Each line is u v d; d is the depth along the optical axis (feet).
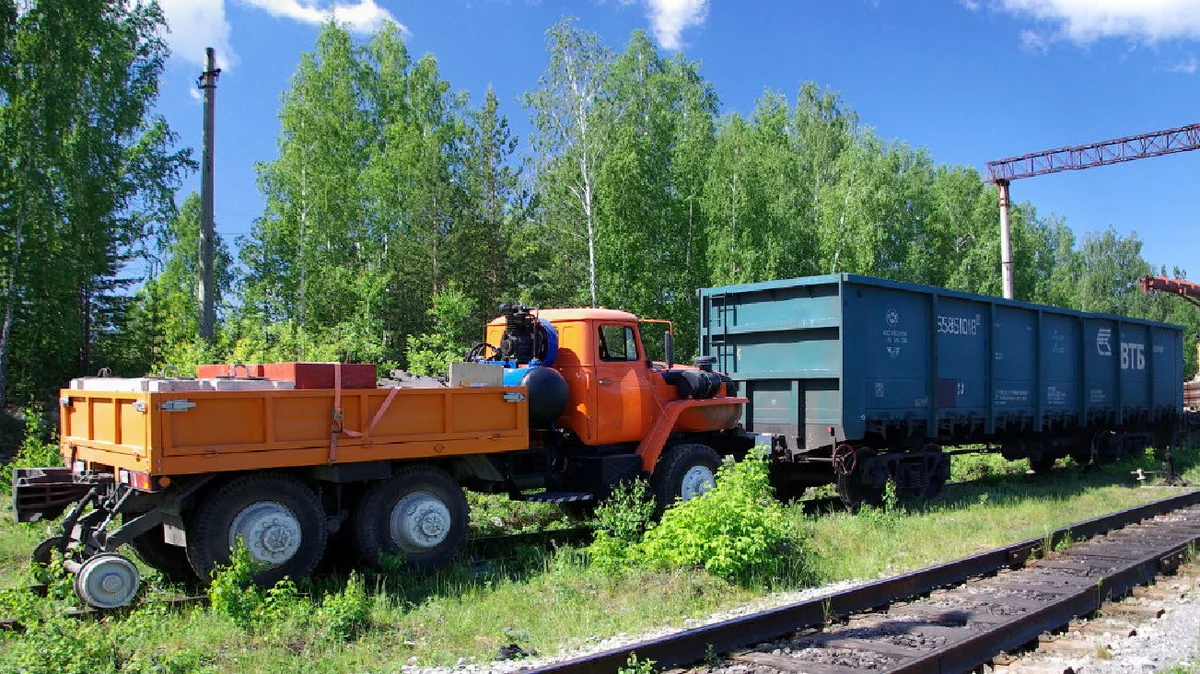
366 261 102.32
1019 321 48.49
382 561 24.57
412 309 91.56
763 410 41.29
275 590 20.47
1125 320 59.06
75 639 16.63
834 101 146.20
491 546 30.63
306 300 97.30
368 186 103.55
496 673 16.88
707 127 108.47
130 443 21.53
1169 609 22.08
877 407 38.45
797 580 24.94
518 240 100.48
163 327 93.71
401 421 25.11
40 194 67.92
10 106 68.69
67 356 80.79
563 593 23.09
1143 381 62.13
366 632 19.62
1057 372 52.08
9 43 69.31
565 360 31.91
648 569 25.11
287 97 106.83
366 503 24.90
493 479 28.71
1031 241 162.71
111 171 74.54
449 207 100.42
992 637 18.12
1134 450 61.11
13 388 79.51
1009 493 44.57
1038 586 23.97
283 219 99.50
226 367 26.68
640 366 33.19
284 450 22.58
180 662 16.49
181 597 22.24
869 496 39.17
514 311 31.32
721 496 26.48
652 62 97.81
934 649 18.04
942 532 32.55
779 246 94.68
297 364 23.20
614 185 86.28
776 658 17.52
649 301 87.86
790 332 39.78
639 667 15.92
